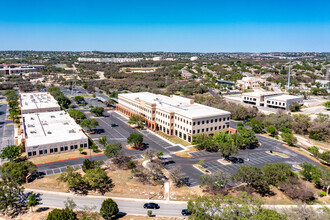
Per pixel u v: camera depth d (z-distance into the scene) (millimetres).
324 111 184000
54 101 171750
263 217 50281
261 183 72812
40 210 63844
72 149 104062
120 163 92312
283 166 77750
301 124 137250
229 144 96750
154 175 83875
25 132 111438
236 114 162250
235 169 89688
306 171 82125
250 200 58625
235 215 53375
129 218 61562
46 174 83688
